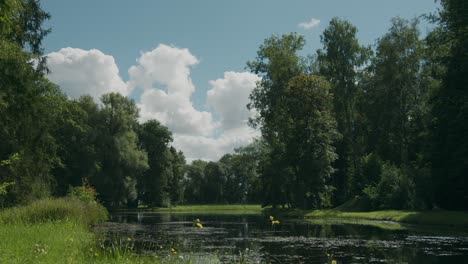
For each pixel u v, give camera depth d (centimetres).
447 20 3058
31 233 1309
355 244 1797
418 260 1376
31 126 2461
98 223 2822
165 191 9444
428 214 2991
